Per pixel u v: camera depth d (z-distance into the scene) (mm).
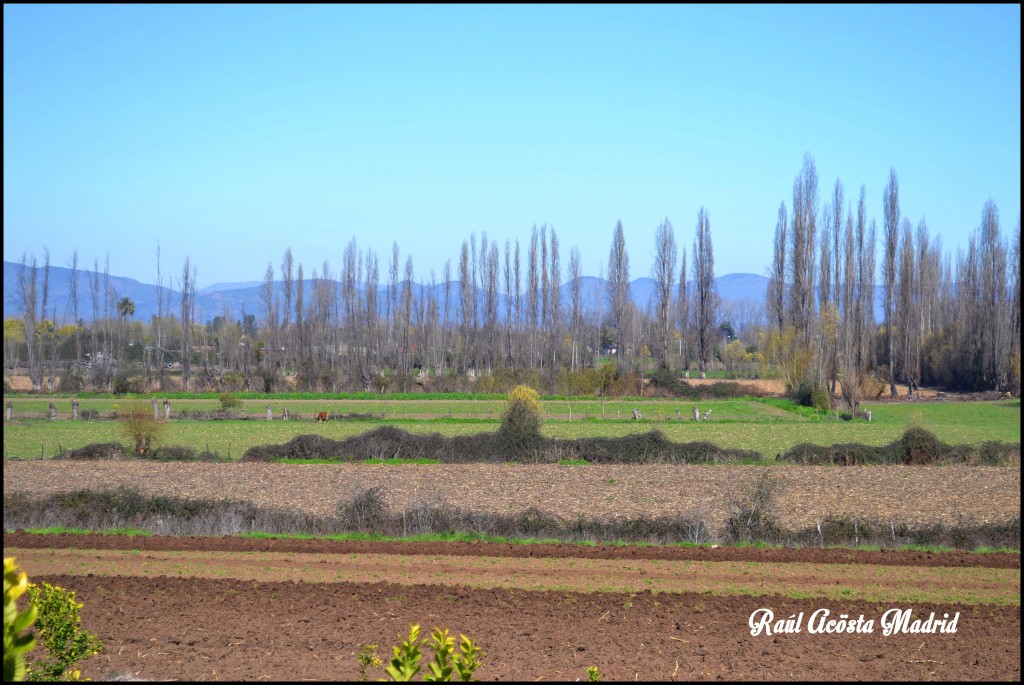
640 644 14820
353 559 21250
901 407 74375
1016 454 36969
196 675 12914
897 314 96938
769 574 19766
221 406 65500
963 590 18484
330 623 15883
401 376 85438
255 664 13492
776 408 71438
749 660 14016
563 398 75500
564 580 19141
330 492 31016
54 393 79438
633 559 21250
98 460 38031
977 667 13789
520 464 36938
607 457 37594
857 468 35531
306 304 111750
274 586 18469
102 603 17109
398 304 101438
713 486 31625
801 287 88750
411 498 29750
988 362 89125
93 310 99188
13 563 6539
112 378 84125
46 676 11148
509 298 96625
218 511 26125
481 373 86188
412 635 7605
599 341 100312
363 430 51000
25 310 91688
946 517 26625
